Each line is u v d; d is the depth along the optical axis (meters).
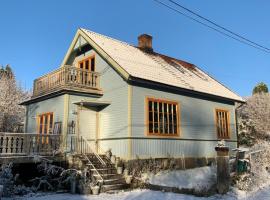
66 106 15.70
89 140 16.38
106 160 15.05
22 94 35.34
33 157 13.08
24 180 13.83
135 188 13.09
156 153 16.22
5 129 29.19
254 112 34.34
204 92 19.77
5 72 41.12
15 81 36.34
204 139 19.84
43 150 14.02
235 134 23.27
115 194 11.83
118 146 15.56
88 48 19.22
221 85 24.34
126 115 15.38
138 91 15.93
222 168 11.12
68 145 15.24
